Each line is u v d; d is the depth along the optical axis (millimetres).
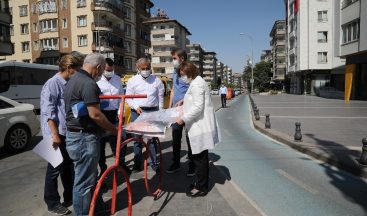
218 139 5180
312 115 17672
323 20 49312
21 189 5664
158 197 5082
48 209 4570
